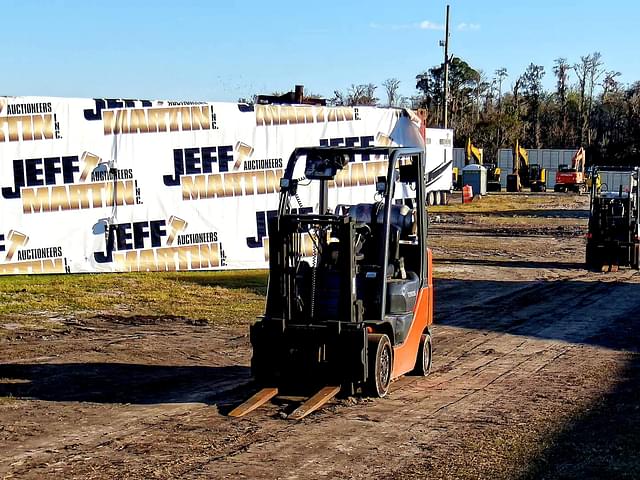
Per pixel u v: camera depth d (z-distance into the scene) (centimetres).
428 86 10850
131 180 2219
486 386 1170
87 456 822
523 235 3891
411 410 1019
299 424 945
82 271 2183
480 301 2064
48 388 1120
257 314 1762
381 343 1046
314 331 1016
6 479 754
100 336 1503
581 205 5984
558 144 10825
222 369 1252
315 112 2419
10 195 2095
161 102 2241
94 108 2170
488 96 11250
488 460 827
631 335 1627
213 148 2303
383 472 788
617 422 977
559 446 877
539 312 1906
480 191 6812
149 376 1198
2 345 1406
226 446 859
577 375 1255
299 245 1055
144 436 893
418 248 1164
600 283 2431
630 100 10488
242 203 2344
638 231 2770
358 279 1066
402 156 1077
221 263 2333
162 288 2038
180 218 2280
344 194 2442
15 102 2088
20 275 2117
